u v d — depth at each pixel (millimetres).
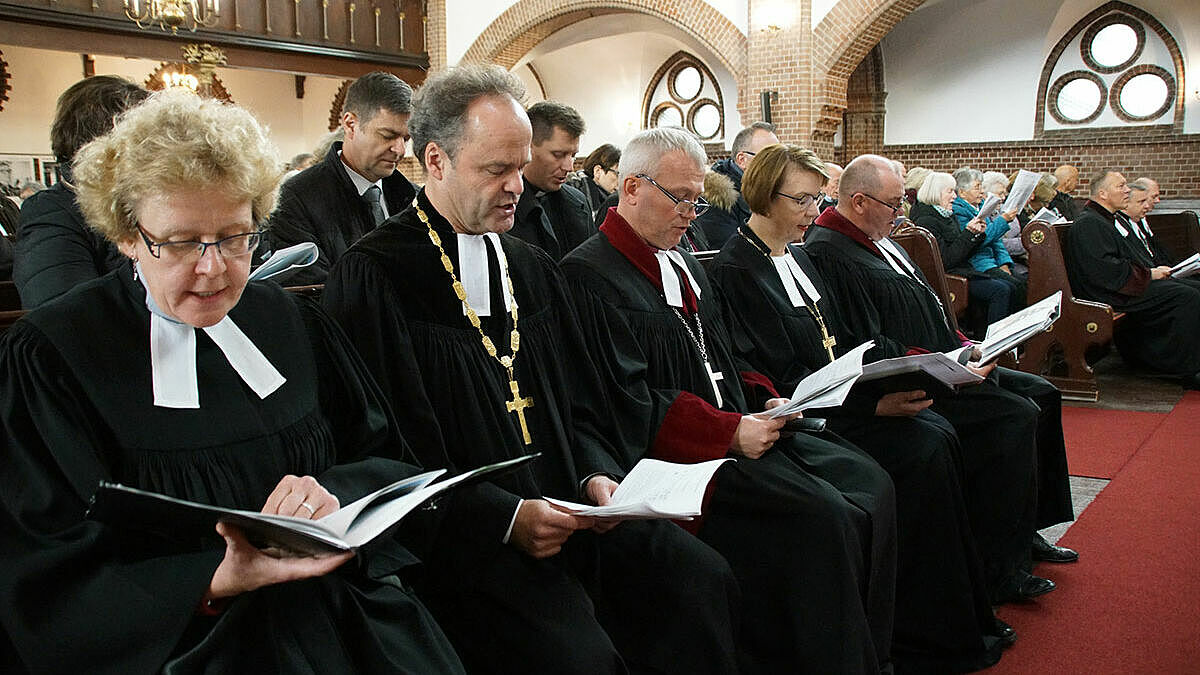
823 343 3410
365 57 13938
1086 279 7238
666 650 2270
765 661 2658
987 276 7434
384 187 3818
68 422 1500
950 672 2990
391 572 1714
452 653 1734
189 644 1459
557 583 2064
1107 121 13844
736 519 2678
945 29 14539
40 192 2471
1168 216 8352
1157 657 2982
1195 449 5285
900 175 3814
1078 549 3896
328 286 2172
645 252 2850
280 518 1313
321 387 1860
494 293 2281
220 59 11836
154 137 1450
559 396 2361
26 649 1396
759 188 3334
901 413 3189
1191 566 3676
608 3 13328
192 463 1566
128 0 11266
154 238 1465
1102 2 13484
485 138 2104
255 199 1566
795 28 11828
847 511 2635
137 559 1487
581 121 3855
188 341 1616
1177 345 7078
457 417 2156
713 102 17172
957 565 3043
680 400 2666
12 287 2613
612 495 2174
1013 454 3422
